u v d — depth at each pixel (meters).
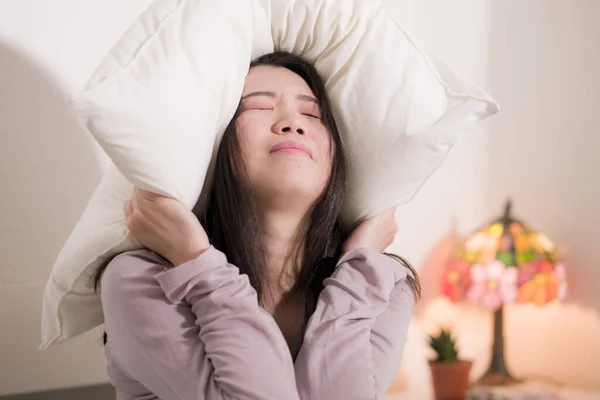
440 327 1.88
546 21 2.00
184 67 0.92
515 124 1.98
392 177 1.09
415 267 1.87
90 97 0.87
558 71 2.02
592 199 2.04
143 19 0.96
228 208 1.01
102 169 1.49
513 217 1.98
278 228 1.04
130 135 0.89
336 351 0.96
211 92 0.95
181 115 0.91
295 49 1.12
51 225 1.44
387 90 1.05
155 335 0.92
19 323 1.40
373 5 1.09
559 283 1.86
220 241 1.04
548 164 2.02
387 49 1.06
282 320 1.07
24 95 1.41
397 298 1.10
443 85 1.07
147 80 0.90
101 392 1.41
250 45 1.00
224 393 0.90
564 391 2.00
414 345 1.89
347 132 1.09
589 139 2.04
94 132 0.88
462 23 1.88
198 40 0.94
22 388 1.39
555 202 2.03
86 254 1.04
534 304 1.90
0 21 1.39
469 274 1.82
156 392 0.96
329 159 1.05
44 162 1.43
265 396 0.89
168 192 0.94
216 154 1.03
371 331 1.04
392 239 1.16
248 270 1.01
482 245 1.84
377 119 1.05
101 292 1.00
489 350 1.98
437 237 1.90
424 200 1.88
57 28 1.43
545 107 2.01
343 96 1.07
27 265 1.42
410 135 1.04
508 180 1.98
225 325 0.91
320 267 1.08
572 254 2.05
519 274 1.81
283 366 0.93
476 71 1.91
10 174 1.40
